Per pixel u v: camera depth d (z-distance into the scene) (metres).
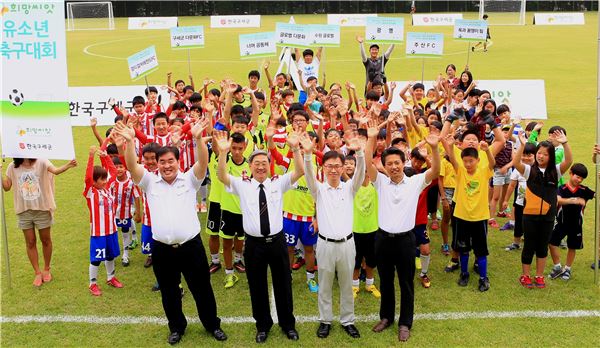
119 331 6.37
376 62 14.48
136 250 8.84
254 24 49.78
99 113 16.97
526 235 7.21
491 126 9.32
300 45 13.88
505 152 9.40
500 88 16.66
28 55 6.90
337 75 25.16
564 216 7.34
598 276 7.46
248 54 13.41
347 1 65.56
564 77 23.94
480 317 6.55
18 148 7.11
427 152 8.36
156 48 36.59
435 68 27.08
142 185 5.96
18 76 6.94
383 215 6.18
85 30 50.47
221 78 24.81
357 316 6.68
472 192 7.15
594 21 52.66
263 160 5.98
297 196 7.17
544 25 49.72
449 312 6.69
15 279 7.71
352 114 11.26
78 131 16.30
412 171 6.91
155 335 6.29
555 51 32.56
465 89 13.80
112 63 30.02
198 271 6.04
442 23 47.66
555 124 15.91
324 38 14.52
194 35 15.12
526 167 7.07
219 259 8.38
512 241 8.96
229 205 7.26
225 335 6.21
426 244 7.30
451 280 7.61
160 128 9.22
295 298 7.15
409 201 6.09
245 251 6.08
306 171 5.95
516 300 6.97
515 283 7.46
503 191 9.91
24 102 7.01
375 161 7.34
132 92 17.09
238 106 9.02
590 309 6.70
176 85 13.80
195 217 6.07
